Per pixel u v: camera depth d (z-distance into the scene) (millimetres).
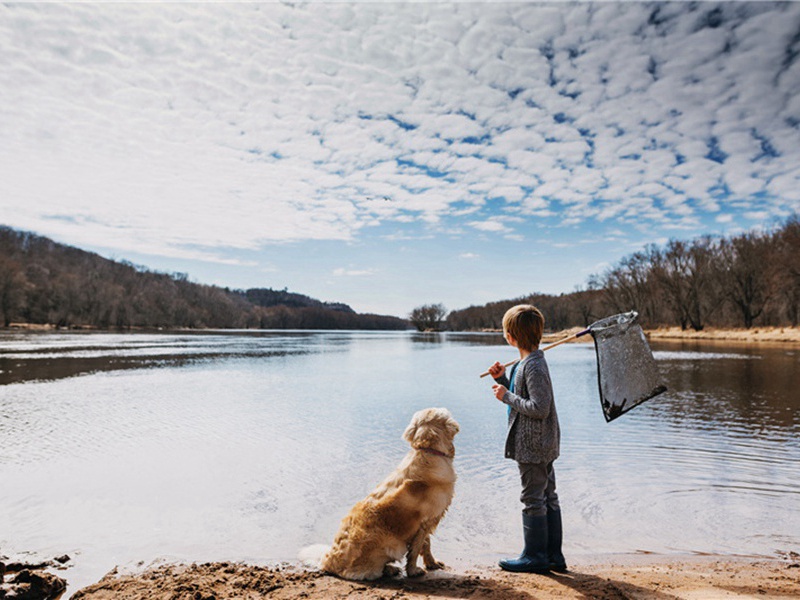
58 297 110875
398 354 36500
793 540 4844
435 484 3877
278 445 8859
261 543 4848
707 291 65312
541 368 3791
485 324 160875
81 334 76375
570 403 13570
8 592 3600
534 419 3844
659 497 6129
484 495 6289
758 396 14273
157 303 138875
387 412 12297
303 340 68562
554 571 4059
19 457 8094
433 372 22484
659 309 75000
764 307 64062
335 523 5398
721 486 6539
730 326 67438
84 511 5742
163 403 13539
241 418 11430
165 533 5102
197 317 149875
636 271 74750
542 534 4000
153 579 3908
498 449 8625
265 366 25203
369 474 7219
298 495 6309
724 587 3559
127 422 10922
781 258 56219
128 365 24484
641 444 8844
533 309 4012
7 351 33656
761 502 5938
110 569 4270
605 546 4734
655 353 31844
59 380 18281
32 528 5211
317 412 12273
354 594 3480
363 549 3869
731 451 8320
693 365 23391
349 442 9172
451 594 3477
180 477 7051
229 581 3801
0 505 5930
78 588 3877
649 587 3562
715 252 64625
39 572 3877
